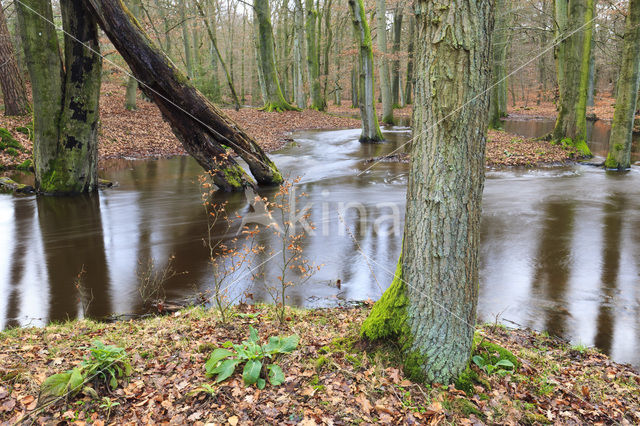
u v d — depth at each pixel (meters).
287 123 29.08
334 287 6.05
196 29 33.16
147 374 3.37
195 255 7.29
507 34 25.42
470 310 3.30
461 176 3.06
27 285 6.11
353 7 20.44
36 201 11.17
